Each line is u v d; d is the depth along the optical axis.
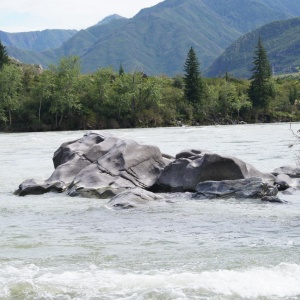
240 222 14.33
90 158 23.02
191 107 123.19
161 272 9.41
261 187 18.53
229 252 10.92
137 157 21.81
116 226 14.20
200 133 70.12
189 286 8.43
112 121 110.44
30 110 107.75
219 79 157.75
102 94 112.88
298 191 20.08
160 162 22.38
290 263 9.85
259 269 9.42
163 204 17.52
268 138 54.31
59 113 111.44
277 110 135.75
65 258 10.64
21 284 8.65
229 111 128.25
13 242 12.27
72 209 17.22
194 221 14.62
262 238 12.26
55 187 21.31
